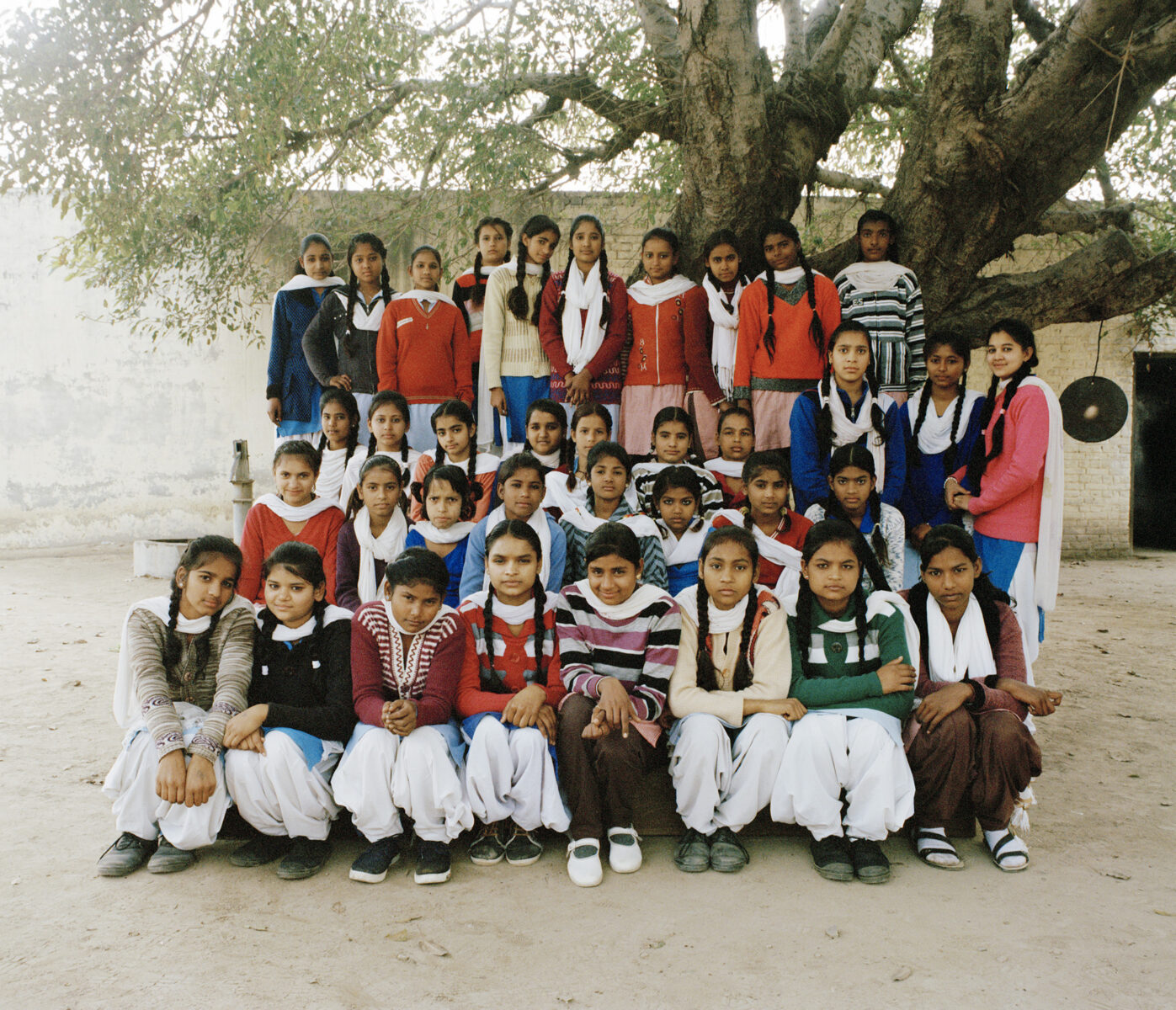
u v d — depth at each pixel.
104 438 9.70
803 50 6.02
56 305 9.53
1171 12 4.50
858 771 2.62
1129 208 7.17
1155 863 2.64
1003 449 3.64
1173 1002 1.91
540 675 2.88
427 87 5.96
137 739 2.63
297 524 3.65
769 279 4.26
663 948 2.15
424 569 2.70
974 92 4.90
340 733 2.71
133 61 5.04
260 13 5.09
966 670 2.87
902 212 5.27
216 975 2.00
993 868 2.63
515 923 2.27
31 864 2.56
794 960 2.09
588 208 8.48
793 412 3.91
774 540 3.43
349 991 1.95
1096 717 4.16
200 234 7.03
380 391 4.31
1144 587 8.23
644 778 2.87
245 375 9.87
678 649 2.88
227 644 2.77
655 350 4.43
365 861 2.54
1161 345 10.01
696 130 5.20
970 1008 1.89
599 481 3.36
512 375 4.68
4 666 4.89
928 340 3.97
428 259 4.59
